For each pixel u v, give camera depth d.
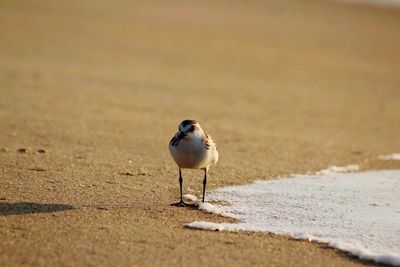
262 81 32.19
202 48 40.09
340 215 10.47
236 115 23.41
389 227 9.88
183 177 12.91
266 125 21.81
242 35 45.25
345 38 47.00
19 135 16.64
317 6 59.59
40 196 10.81
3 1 48.75
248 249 8.66
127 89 27.16
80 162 13.76
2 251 8.16
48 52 34.53
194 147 10.42
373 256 8.49
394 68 38.41
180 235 9.08
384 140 20.31
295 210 10.69
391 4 62.47
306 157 16.42
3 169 12.59
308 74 35.00
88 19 45.66
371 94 30.66
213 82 30.86
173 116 22.12
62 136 16.94
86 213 9.95
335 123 23.20
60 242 8.55
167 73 32.09
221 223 9.80
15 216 9.62
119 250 8.34
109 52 36.25
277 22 51.03
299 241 9.12
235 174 13.51
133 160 14.39
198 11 53.03
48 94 24.34
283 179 13.22
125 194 11.29
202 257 8.26
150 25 45.78
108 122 19.86
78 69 30.86
